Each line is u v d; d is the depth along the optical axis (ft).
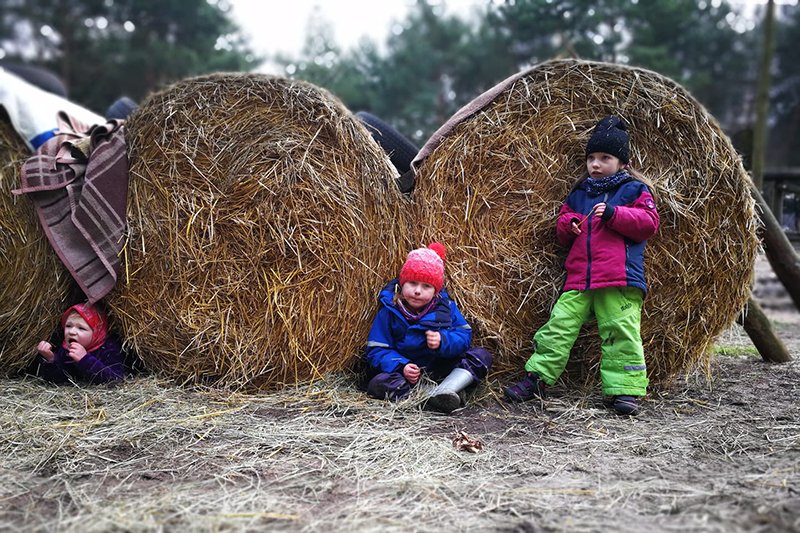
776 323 22.27
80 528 6.66
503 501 7.34
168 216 12.12
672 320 12.24
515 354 12.43
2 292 12.41
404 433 9.69
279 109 12.41
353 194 12.27
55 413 10.39
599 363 12.37
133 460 8.64
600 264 11.21
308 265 12.06
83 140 12.76
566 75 12.54
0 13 48.65
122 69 46.29
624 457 8.93
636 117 12.28
